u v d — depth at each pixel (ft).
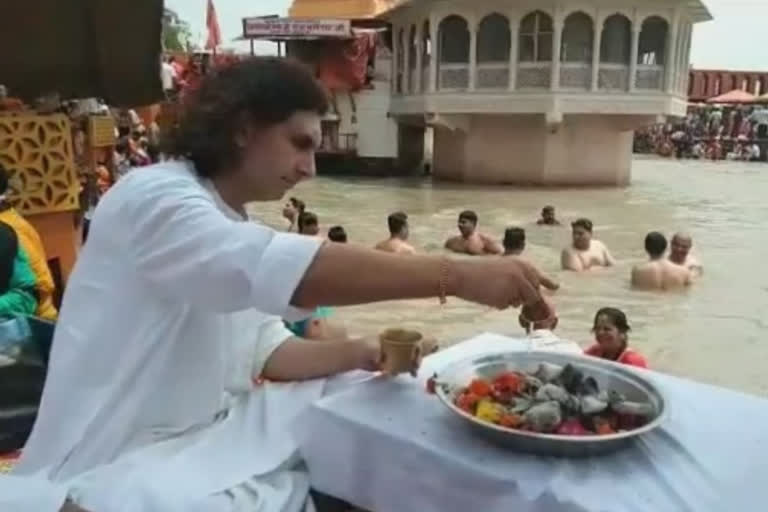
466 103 82.23
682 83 87.04
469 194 74.02
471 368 6.53
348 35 90.84
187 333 6.12
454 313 29.58
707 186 85.25
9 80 16.88
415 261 5.53
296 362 7.23
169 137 6.31
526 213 60.34
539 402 5.62
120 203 5.86
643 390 6.09
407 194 73.56
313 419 6.03
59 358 6.16
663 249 35.35
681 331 28.55
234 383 7.06
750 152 135.85
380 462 5.64
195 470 5.81
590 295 33.45
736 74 173.27
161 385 6.11
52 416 6.11
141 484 5.58
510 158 84.64
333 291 5.34
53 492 5.59
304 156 6.15
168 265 5.50
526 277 5.67
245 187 6.24
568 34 79.05
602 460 5.21
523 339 8.41
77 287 6.13
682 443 5.43
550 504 4.82
